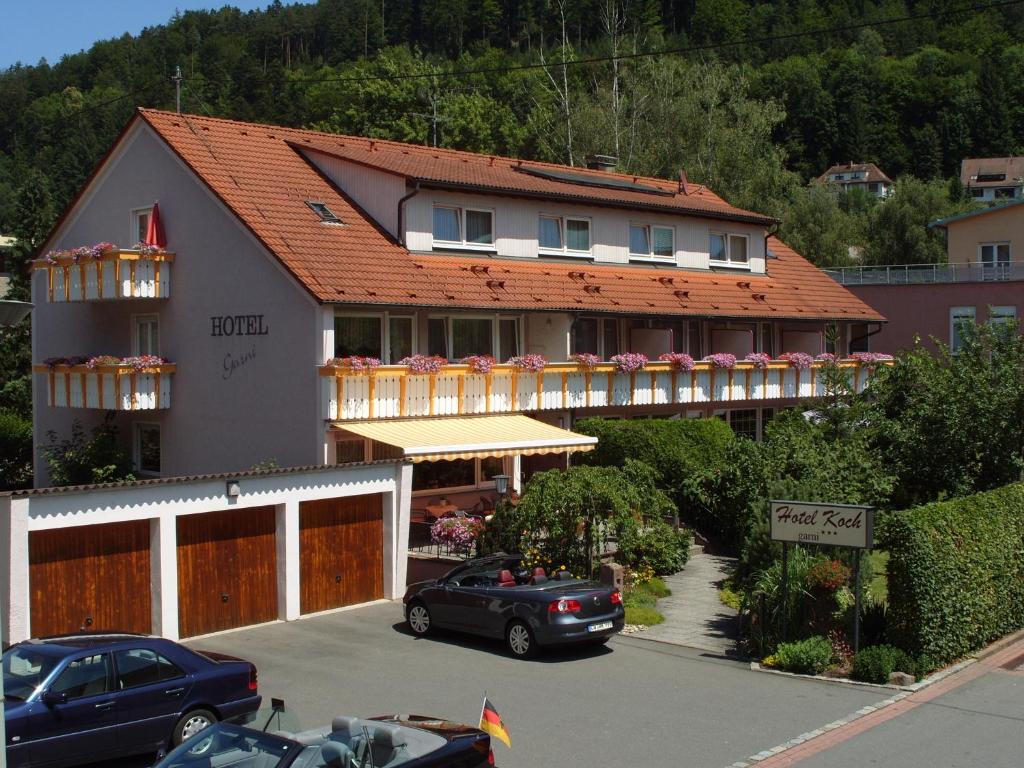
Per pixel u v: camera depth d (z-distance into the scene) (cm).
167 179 3036
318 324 2581
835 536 1744
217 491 1956
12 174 10025
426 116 6638
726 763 1289
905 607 1727
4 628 1678
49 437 3519
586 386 3111
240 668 1395
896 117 13125
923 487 2531
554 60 8131
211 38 11756
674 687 1630
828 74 12975
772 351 4016
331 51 13238
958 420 2389
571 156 6131
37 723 1204
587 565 2195
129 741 1277
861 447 2534
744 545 2338
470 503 2983
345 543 2211
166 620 1891
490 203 3155
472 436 2605
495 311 2900
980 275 4809
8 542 1677
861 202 9500
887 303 4984
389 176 2998
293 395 2659
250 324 2778
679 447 2880
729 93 6725
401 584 2288
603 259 3481
